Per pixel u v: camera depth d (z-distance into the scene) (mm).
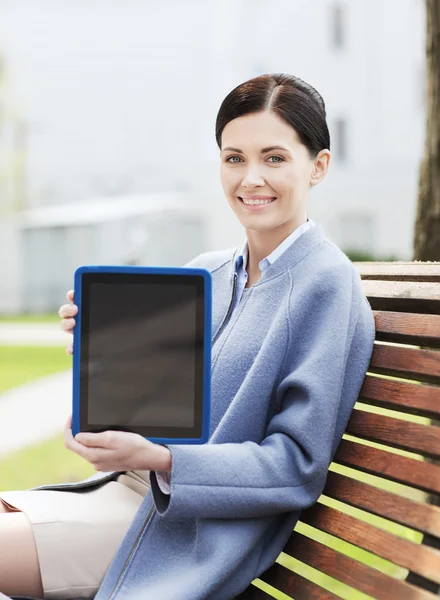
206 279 1514
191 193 17969
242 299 1828
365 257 16188
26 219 17250
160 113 19047
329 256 1760
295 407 1617
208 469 1532
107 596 1639
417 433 1565
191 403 1515
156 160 19062
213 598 1605
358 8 17297
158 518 1696
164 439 1514
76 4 19234
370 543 1525
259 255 1871
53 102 19312
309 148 1774
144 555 1670
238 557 1577
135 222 16859
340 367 1630
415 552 1440
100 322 1520
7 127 18750
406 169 17531
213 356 1790
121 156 19312
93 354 1519
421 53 17234
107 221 16609
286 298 1718
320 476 1624
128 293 1519
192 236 17578
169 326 1519
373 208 17703
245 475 1552
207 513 1551
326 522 1633
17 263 17078
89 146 19391
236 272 1952
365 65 17422
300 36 17688
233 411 1670
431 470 1506
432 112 2775
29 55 19141
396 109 17438
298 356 1671
